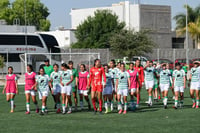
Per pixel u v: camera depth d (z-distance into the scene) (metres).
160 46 136.00
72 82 31.92
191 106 34.28
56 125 24.38
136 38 96.19
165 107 32.66
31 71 30.62
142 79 33.84
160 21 137.25
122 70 30.38
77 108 33.97
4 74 84.62
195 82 33.00
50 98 44.28
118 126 23.66
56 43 91.88
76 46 126.62
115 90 33.19
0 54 86.69
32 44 89.19
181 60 89.69
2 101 40.94
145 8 136.50
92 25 127.00
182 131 21.73
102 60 95.25
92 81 29.58
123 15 138.38
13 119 27.33
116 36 96.69
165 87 32.97
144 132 21.52
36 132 22.00
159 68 41.94
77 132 21.78
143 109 32.47
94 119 26.88
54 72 30.88
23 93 51.41
